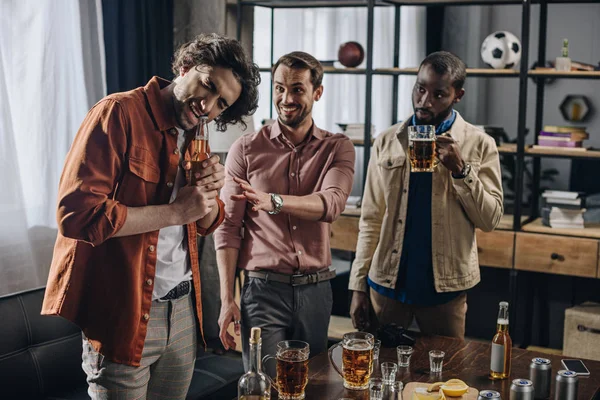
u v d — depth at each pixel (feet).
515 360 7.61
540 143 13.05
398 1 14.10
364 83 15.87
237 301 13.62
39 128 11.05
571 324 12.17
